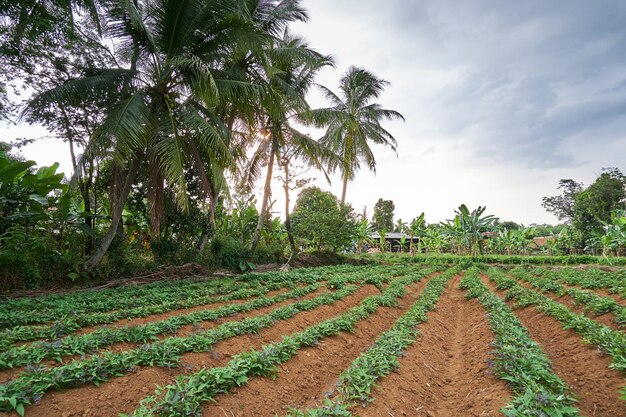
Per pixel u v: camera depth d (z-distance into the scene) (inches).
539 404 151.9
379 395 179.9
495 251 1582.2
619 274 590.9
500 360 208.8
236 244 735.1
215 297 401.1
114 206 500.4
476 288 478.9
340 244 1002.7
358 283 548.4
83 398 160.2
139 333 237.9
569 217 2281.0
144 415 140.9
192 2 471.5
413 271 803.4
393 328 300.8
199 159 533.3
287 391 195.5
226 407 164.1
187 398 150.9
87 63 529.3
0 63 470.0
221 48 520.1
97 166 468.4
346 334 295.4
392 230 2493.8
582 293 379.2
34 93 506.9
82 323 270.1
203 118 490.0
